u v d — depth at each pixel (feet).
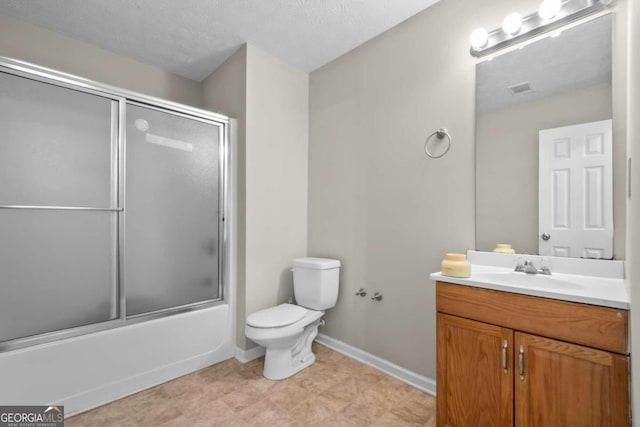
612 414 3.12
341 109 7.88
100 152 5.71
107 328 5.65
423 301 6.14
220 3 6.04
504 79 5.19
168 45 7.52
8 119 4.84
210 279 7.26
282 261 8.07
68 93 5.39
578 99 4.49
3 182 4.79
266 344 6.27
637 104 2.75
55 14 6.35
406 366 6.39
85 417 5.14
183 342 6.58
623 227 4.10
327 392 5.95
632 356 2.87
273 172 7.89
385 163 6.85
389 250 6.74
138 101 6.19
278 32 6.97
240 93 7.54
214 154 7.36
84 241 5.53
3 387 4.64
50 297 5.18
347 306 7.62
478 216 5.43
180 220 6.77
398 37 6.66
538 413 3.59
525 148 4.96
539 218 4.80
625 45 4.12
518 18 4.74
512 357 3.82
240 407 5.47
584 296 3.28
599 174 4.30
